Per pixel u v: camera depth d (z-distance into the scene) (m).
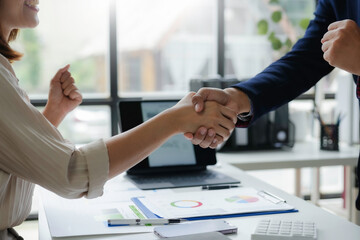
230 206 1.14
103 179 0.98
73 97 1.33
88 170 0.96
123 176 1.52
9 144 0.91
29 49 5.59
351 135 2.64
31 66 5.64
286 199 1.23
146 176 1.50
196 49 6.36
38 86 5.68
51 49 5.64
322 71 1.41
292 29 3.28
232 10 5.25
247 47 5.09
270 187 1.37
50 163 0.93
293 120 2.77
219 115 1.13
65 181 0.94
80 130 4.06
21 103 0.92
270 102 1.33
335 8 1.30
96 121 3.63
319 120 2.49
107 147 0.99
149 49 6.74
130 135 1.02
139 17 6.18
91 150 0.98
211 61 3.46
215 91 1.24
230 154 2.34
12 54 1.17
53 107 1.32
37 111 0.96
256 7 4.41
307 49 1.41
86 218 1.05
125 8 3.36
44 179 0.93
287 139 2.47
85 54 5.68
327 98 3.19
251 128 2.43
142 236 0.93
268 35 3.23
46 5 5.48
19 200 1.02
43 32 5.58
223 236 0.89
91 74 5.62
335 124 2.45
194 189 1.34
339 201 3.20
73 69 5.68
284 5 3.76
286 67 1.39
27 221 3.07
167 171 1.55
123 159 0.99
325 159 2.23
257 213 1.10
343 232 0.95
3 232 1.01
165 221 1.01
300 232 0.91
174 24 6.32
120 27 3.22
